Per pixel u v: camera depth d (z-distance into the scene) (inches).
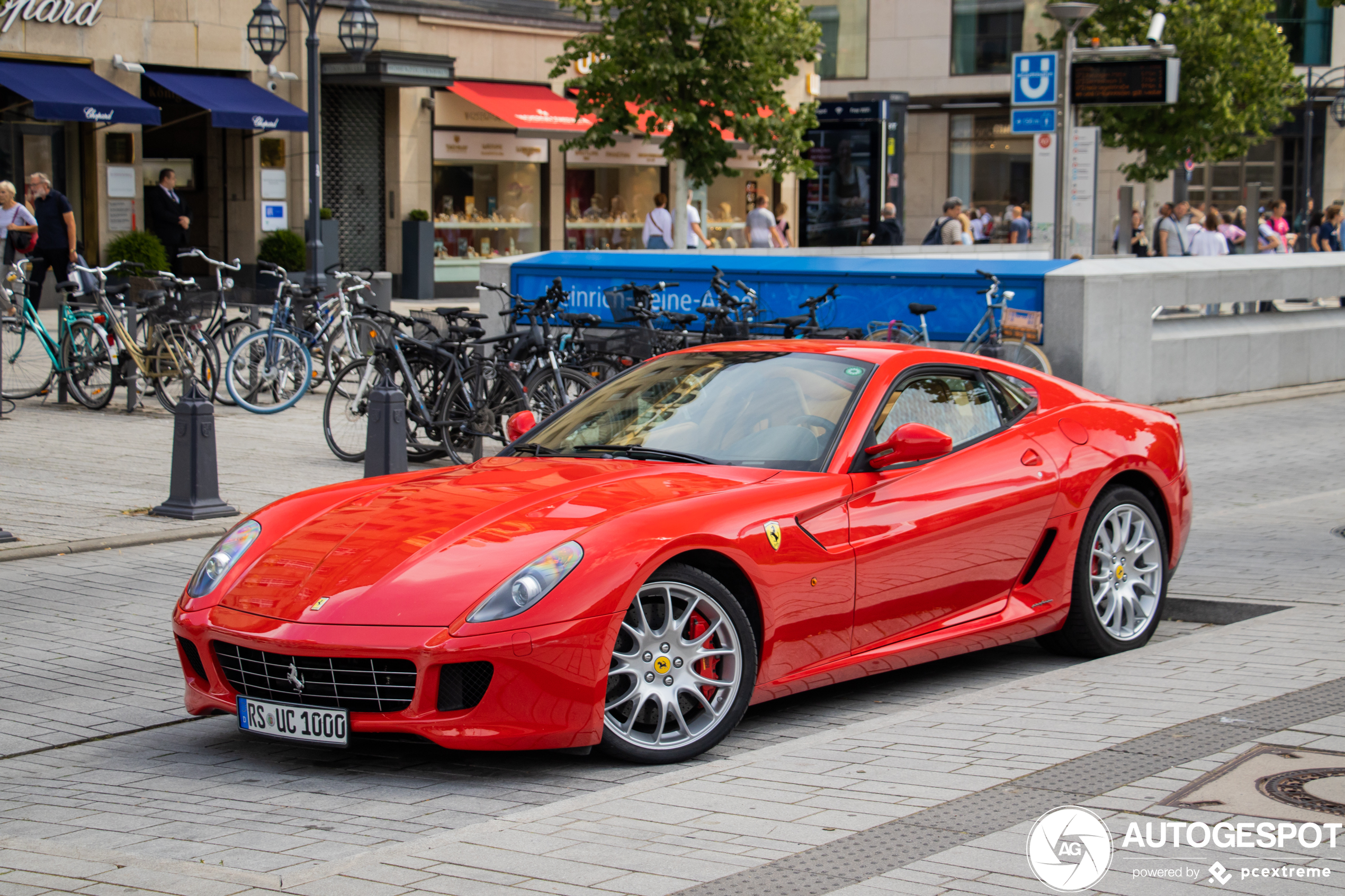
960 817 151.7
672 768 188.2
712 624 191.9
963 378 237.0
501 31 1119.6
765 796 162.4
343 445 451.8
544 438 236.8
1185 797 153.4
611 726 183.6
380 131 1058.1
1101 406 251.3
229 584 196.5
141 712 221.9
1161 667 214.5
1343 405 616.4
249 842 160.6
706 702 191.2
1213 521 359.6
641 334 504.4
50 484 404.5
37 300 582.2
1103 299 562.6
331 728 179.6
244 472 427.8
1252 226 1154.7
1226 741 172.9
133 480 412.2
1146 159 1266.0
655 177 1233.4
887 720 193.6
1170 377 610.2
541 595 177.3
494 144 1114.1
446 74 1043.9
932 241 1075.3
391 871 141.2
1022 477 228.8
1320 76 1748.3
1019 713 192.7
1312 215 1317.7
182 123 1008.2
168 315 539.5
